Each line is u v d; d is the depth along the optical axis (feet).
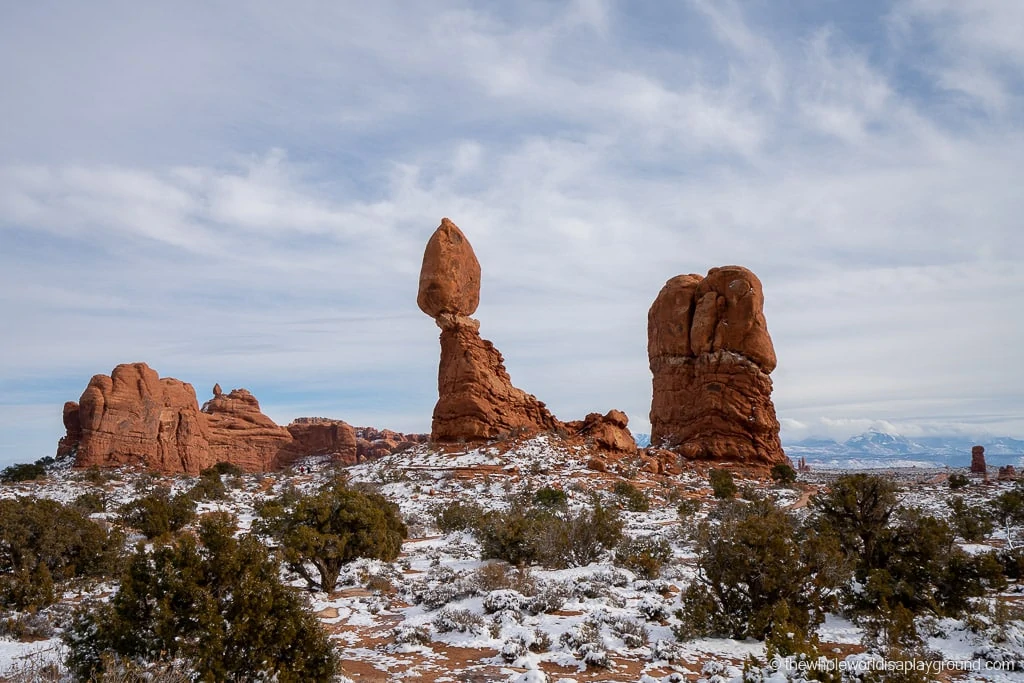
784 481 186.91
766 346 218.59
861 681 33.30
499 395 219.00
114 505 135.03
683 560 75.00
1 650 40.45
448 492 162.71
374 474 197.16
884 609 45.57
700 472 199.11
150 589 32.07
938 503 138.72
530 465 184.55
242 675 30.96
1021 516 103.55
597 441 212.43
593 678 36.60
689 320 229.45
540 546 71.87
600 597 54.90
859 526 57.77
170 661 30.66
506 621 46.68
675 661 39.19
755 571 44.75
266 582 33.12
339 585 63.00
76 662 31.60
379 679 36.65
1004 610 47.39
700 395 220.43
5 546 57.36
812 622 45.32
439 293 221.87
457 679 36.60
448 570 68.80
